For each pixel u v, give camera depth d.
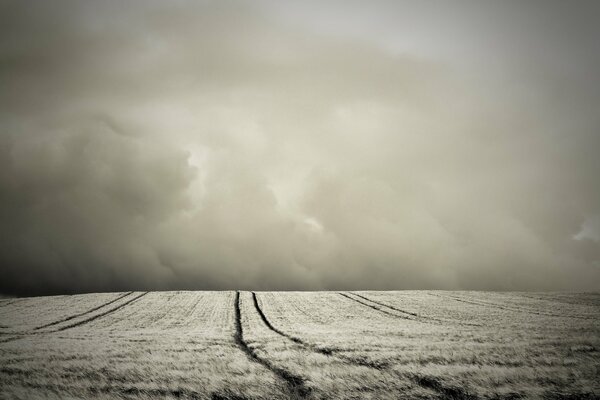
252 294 61.22
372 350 22.47
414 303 52.00
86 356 20.75
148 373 17.47
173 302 53.00
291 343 25.70
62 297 58.22
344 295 60.69
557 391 15.66
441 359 20.08
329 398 15.03
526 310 43.91
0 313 44.34
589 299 53.41
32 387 15.53
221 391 15.45
